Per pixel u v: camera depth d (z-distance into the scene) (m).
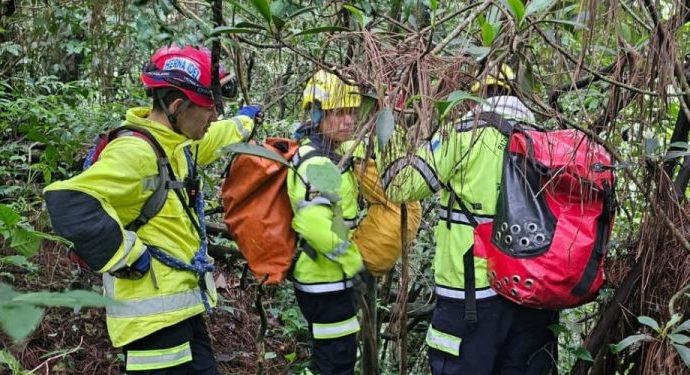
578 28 1.87
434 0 1.71
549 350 2.42
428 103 1.75
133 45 3.53
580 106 2.18
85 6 3.38
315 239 2.27
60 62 4.27
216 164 3.78
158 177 2.13
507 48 1.79
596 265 2.15
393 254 2.53
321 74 2.20
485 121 2.14
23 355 2.95
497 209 2.20
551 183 2.15
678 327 2.03
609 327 2.48
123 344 2.17
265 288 4.00
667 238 2.34
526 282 2.12
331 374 2.62
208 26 2.38
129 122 2.17
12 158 3.35
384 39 2.05
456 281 2.30
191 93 2.13
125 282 2.15
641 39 2.03
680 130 2.34
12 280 3.10
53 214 1.96
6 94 3.58
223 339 3.62
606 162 2.16
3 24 3.60
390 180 1.99
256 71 3.18
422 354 3.50
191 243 2.28
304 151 2.31
